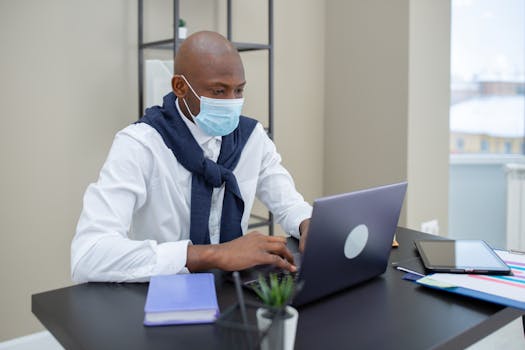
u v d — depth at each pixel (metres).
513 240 3.22
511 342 2.41
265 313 0.78
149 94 2.29
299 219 1.51
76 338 0.87
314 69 3.26
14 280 2.23
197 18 2.67
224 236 1.51
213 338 0.86
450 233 3.53
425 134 3.01
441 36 3.04
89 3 2.30
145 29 2.49
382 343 0.85
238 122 1.54
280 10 3.03
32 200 2.23
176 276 1.07
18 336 2.26
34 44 2.17
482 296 1.01
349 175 3.24
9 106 2.13
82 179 2.36
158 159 1.43
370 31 3.03
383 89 3.00
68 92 2.28
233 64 1.39
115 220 1.25
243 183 1.61
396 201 1.12
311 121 3.28
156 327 0.91
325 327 0.91
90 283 1.15
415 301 1.03
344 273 1.06
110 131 2.43
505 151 3.46
